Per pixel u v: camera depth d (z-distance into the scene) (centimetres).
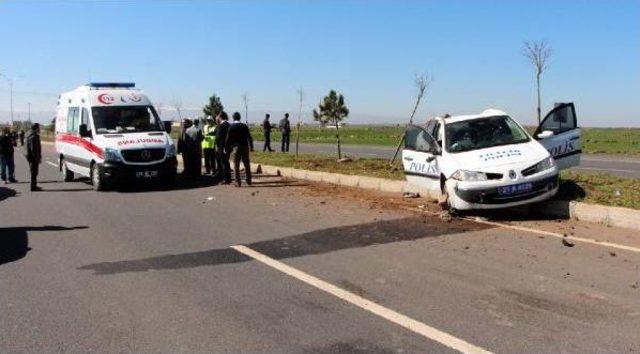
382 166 1823
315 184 1631
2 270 761
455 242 845
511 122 1159
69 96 1978
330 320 547
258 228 1003
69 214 1225
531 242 828
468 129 1136
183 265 763
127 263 782
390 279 674
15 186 1847
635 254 745
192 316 567
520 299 590
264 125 2991
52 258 821
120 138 1645
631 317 534
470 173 1001
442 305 580
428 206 1165
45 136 7900
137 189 1675
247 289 651
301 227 998
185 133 1903
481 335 502
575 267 696
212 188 1639
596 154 2677
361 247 835
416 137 1224
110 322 556
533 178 983
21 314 586
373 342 493
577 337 492
